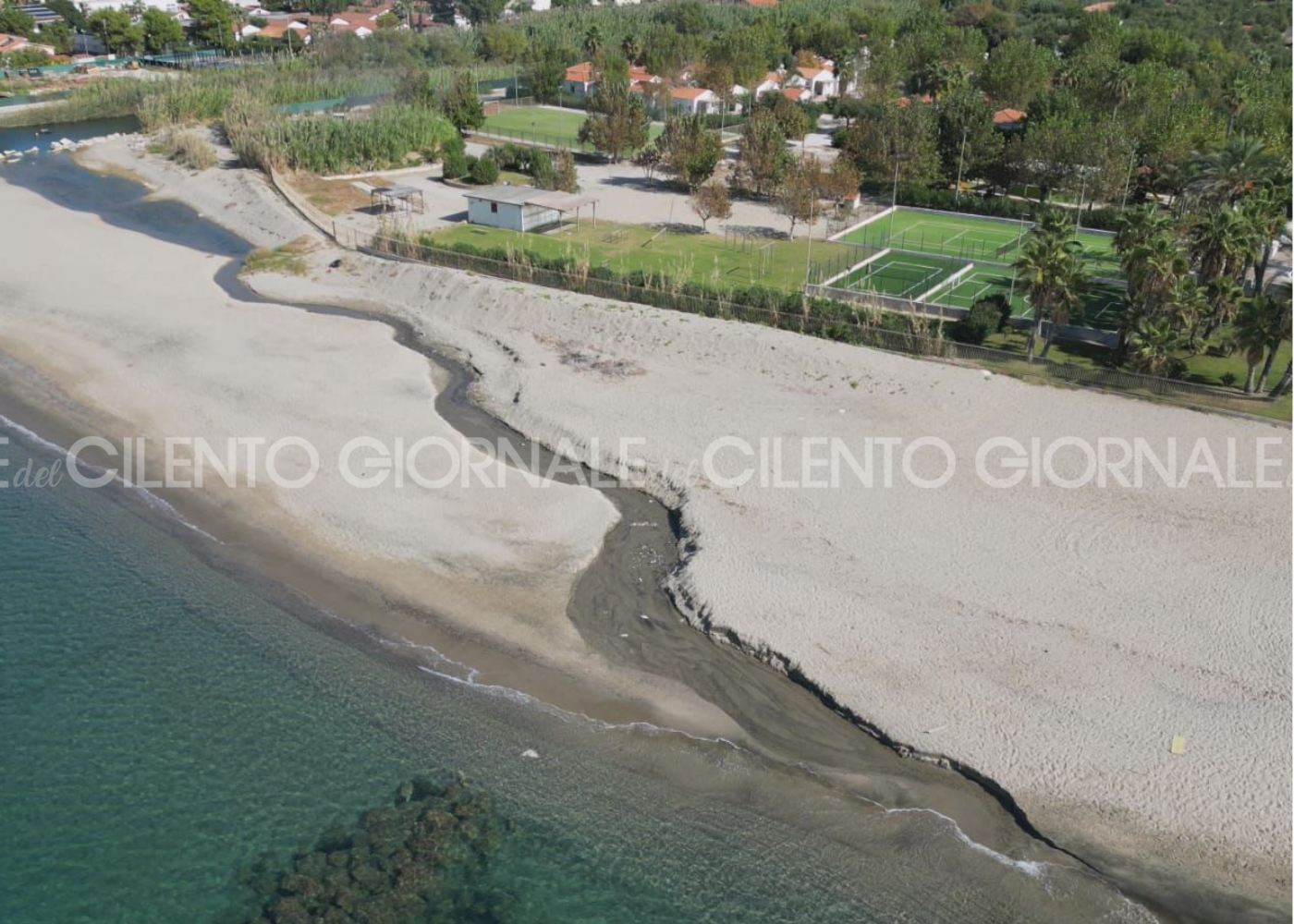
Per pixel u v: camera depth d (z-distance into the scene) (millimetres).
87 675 40750
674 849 34094
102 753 37219
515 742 37969
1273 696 38500
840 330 68875
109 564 47250
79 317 72688
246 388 62469
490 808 35406
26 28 174875
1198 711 37969
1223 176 78562
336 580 46094
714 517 49688
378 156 113812
